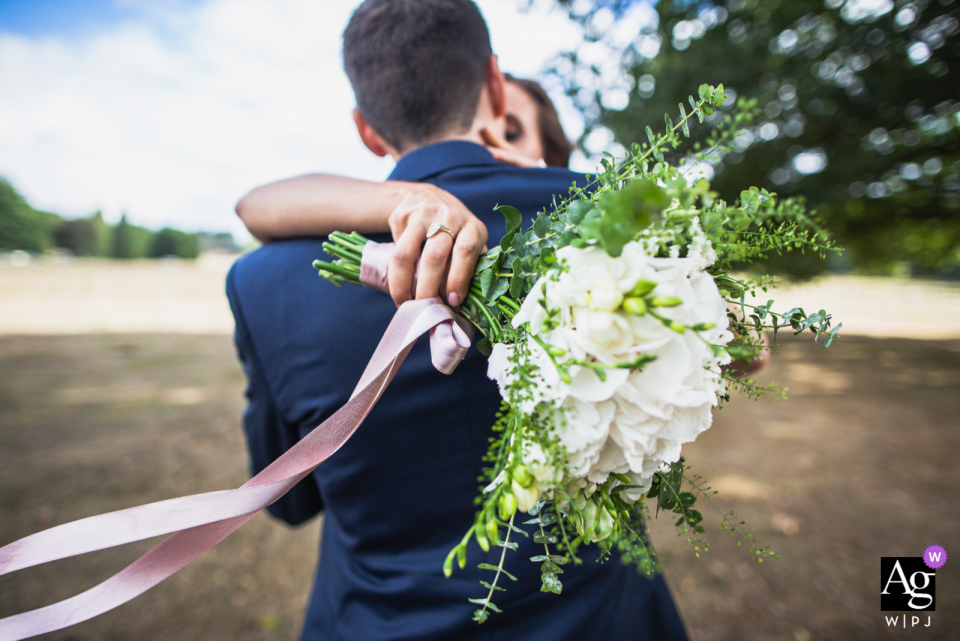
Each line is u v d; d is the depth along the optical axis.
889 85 6.71
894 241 10.90
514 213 0.57
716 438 4.63
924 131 7.66
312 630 0.90
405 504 0.72
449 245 0.58
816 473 3.84
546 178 0.73
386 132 0.82
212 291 21.94
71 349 9.43
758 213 0.51
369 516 0.74
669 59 7.87
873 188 8.72
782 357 9.37
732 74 7.25
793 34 7.38
